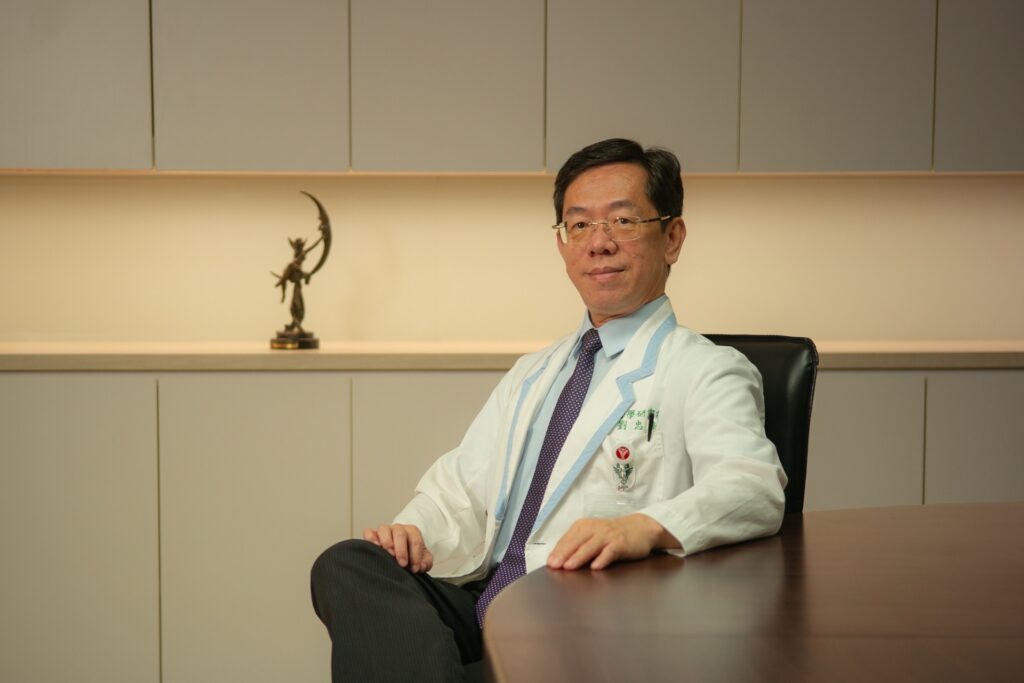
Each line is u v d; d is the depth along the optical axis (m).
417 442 2.42
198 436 2.38
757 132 2.63
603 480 1.28
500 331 2.92
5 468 2.36
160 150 2.56
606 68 2.60
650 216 1.39
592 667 0.62
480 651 1.28
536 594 0.81
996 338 2.97
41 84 2.53
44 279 2.83
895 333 2.96
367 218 2.88
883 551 0.95
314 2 2.56
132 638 2.39
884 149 2.64
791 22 2.61
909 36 2.62
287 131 2.58
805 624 0.71
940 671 0.61
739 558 0.94
